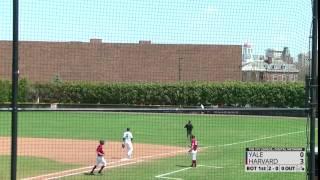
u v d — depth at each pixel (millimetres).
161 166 29156
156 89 60656
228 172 26719
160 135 50531
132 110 12594
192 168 28281
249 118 64938
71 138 46219
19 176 24766
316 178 12406
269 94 32031
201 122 65062
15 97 11141
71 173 26203
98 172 26609
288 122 64188
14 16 11055
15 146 11195
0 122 61094
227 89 34500
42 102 35156
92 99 54906
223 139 45750
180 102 60188
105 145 40656
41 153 34312
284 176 23172
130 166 29062
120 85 53562
